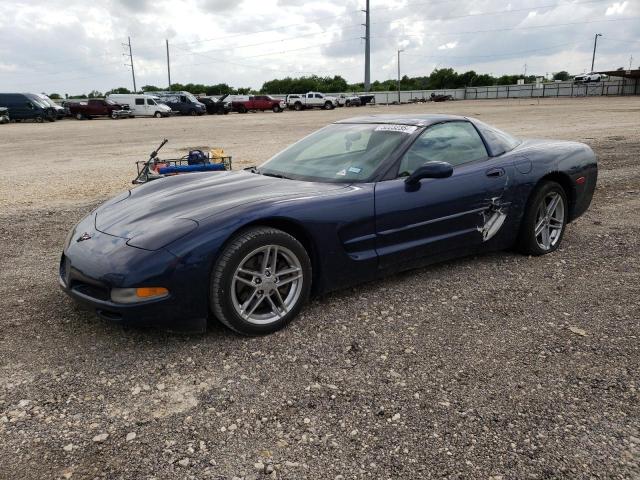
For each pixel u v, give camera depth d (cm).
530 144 495
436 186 395
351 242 359
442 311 365
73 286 320
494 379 281
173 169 565
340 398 265
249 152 1306
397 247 383
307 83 10206
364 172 383
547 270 443
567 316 356
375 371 290
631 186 784
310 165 413
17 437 236
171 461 221
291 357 305
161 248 297
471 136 441
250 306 327
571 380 279
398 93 7088
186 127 2511
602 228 571
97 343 322
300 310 347
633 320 348
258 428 242
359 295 392
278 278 332
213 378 283
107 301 298
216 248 302
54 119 3428
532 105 4097
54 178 983
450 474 213
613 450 227
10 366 295
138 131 2286
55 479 211
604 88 6812
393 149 394
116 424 245
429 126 417
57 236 564
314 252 349
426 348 315
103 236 325
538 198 459
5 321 351
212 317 354
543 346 316
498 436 236
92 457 223
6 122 3244
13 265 469
